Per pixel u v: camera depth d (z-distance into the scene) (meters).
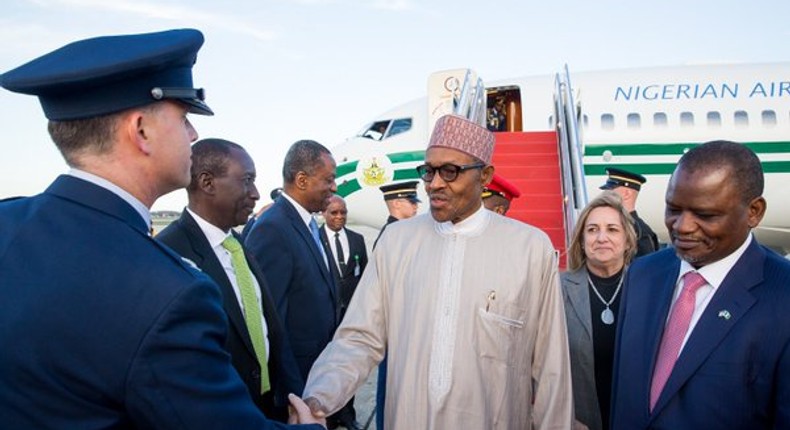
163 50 1.06
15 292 0.93
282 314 2.72
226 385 1.02
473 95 8.21
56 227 1.00
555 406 1.79
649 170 9.47
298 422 1.54
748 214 1.41
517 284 1.79
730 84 9.69
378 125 10.55
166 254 1.05
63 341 0.91
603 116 9.69
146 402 0.92
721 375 1.40
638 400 1.60
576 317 2.49
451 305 1.79
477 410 1.73
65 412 0.92
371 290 2.01
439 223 1.95
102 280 0.95
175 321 0.95
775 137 9.32
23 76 0.98
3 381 0.91
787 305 1.36
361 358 1.89
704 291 1.53
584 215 2.62
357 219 10.37
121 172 1.10
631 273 1.82
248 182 2.22
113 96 1.05
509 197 3.66
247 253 2.34
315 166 3.06
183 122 1.19
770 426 1.39
